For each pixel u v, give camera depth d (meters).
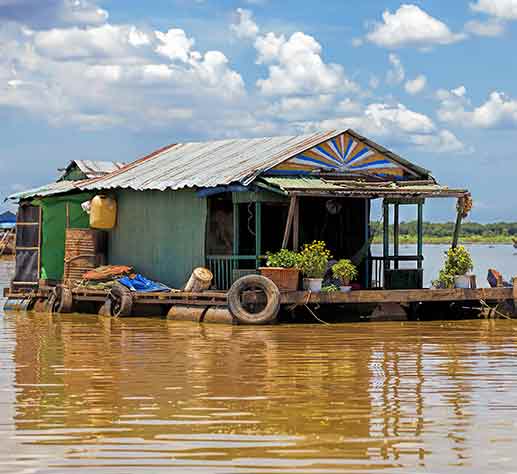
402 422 11.52
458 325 22.11
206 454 10.12
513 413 12.00
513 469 9.66
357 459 9.95
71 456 10.07
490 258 73.44
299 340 19.06
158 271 25.38
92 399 12.87
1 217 68.75
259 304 21.89
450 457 10.04
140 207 25.95
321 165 23.88
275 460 9.91
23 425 11.36
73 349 17.77
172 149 28.66
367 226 24.98
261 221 25.09
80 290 25.09
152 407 12.35
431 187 24.06
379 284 25.12
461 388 13.67
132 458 9.99
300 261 21.77
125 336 19.78
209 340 19.03
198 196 23.81
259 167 22.86
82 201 27.34
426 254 85.75
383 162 24.66
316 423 11.48
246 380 14.32
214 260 23.80
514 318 23.75
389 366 15.70
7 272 49.84
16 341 19.03
